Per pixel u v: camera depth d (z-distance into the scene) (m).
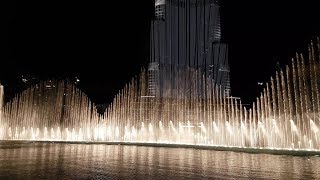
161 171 7.67
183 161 10.11
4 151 13.23
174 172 7.52
